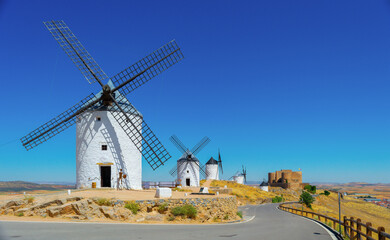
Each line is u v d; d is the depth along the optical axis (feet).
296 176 429.79
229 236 52.60
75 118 110.83
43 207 71.67
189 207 77.20
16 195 86.53
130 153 112.37
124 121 111.75
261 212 141.28
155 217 72.59
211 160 288.30
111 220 68.03
